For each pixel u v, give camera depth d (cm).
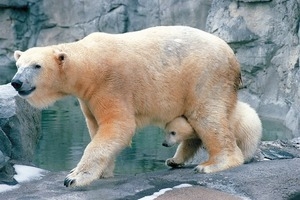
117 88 806
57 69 793
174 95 849
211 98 855
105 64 804
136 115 846
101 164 793
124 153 1277
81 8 2308
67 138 1363
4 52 2461
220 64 857
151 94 835
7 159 888
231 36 1775
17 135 1013
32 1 2394
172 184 820
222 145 862
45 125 1502
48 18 2383
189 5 2070
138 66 823
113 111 804
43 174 918
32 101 806
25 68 776
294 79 1602
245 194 786
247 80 1772
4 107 1027
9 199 777
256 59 1733
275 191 793
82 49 810
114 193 784
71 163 1152
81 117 1606
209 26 1881
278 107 1648
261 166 867
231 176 830
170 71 841
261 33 1722
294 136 1448
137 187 810
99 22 2269
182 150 926
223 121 861
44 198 772
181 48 849
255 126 904
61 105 1783
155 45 842
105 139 795
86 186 820
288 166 867
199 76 848
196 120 864
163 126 899
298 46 1614
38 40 2408
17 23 2439
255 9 1755
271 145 1096
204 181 823
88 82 803
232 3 1817
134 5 2203
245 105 928
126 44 829
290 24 1653
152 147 1327
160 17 2141
